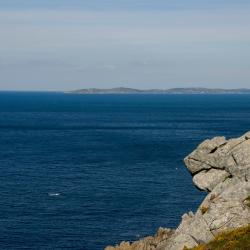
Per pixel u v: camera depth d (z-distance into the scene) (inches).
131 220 3806.6
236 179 2246.6
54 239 3366.1
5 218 3846.0
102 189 4899.1
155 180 5349.4
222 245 1811.0
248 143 2349.9
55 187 4997.5
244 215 1962.4
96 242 3316.9
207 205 2165.4
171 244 2095.2
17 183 5201.8
